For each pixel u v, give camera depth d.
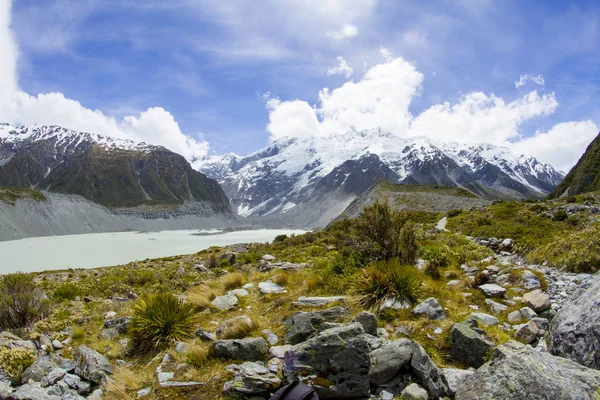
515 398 4.57
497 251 20.75
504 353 5.48
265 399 5.97
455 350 6.89
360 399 5.88
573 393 4.41
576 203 38.91
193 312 9.48
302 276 12.58
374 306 8.63
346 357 6.07
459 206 86.81
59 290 17.62
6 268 74.19
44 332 9.98
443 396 5.76
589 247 12.13
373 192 122.12
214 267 26.67
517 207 40.91
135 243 145.88
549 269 12.48
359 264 12.30
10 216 190.38
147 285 19.81
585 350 5.53
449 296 9.52
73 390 6.60
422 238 23.73
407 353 6.19
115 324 9.81
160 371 6.96
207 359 7.16
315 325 7.73
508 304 9.11
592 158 126.00
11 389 6.48
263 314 9.27
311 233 46.19
